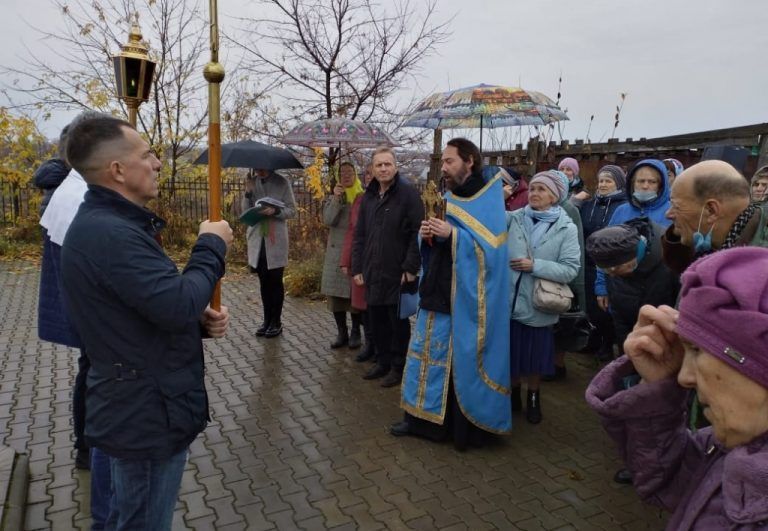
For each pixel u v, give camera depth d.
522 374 4.02
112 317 1.87
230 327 6.55
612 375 1.39
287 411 4.37
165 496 2.04
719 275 1.05
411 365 3.86
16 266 9.74
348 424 4.16
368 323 5.36
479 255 3.56
